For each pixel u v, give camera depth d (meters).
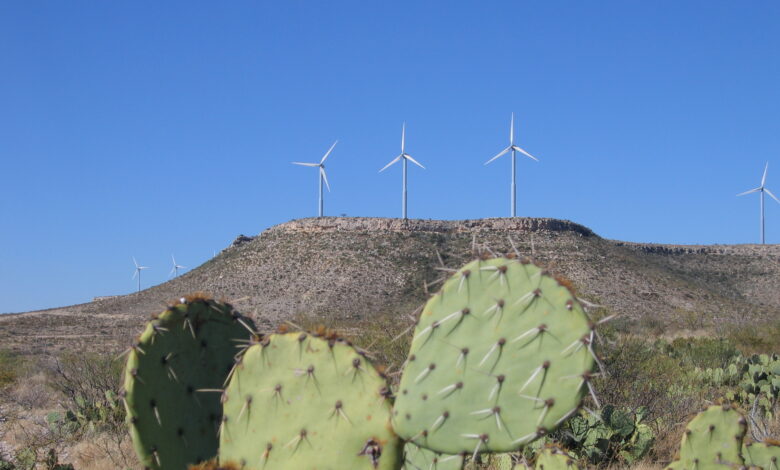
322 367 3.48
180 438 3.94
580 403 3.23
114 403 11.39
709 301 65.69
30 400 14.94
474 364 3.34
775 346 23.75
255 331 4.27
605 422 7.68
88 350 30.72
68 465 8.34
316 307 66.88
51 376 18.17
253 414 3.54
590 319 3.29
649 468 7.25
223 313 4.16
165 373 3.92
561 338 3.29
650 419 8.80
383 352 9.62
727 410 4.82
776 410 9.66
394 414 3.38
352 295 69.31
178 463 3.90
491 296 3.40
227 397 3.60
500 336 3.34
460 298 3.43
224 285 76.25
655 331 32.47
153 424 3.85
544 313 3.32
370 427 3.39
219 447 3.82
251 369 3.59
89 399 12.35
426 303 3.50
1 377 19.05
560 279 3.37
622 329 19.41
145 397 3.84
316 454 3.40
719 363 16.16
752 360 14.06
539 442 6.83
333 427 3.41
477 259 3.49
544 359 3.28
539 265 3.43
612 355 9.66
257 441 3.51
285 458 3.44
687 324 37.91
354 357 3.47
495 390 3.30
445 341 3.40
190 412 3.99
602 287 64.75
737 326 30.56
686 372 13.62
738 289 81.88
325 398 3.45
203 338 4.07
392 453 3.38
